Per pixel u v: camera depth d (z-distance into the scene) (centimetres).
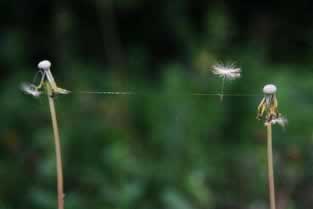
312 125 834
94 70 1036
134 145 827
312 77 924
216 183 775
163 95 881
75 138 814
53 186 750
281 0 1134
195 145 812
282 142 828
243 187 776
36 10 1096
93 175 749
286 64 1071
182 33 1066
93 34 1102
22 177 779
